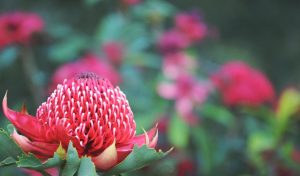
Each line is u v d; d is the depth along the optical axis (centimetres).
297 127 679
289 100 655
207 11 1338
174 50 762
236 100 727
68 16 1107
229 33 1349
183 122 705
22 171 638
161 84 729
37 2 1123
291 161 668
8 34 732
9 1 1119
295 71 1342
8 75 1011
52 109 361
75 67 688
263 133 693
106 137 360
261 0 1370
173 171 718
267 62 1345
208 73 864
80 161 337
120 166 346
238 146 730
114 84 700
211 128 856
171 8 809
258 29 1363
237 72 736
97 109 361
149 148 341
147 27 835
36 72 804
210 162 720
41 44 773
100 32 807
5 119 772
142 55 798
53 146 352
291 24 1380
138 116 707
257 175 705
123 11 798
